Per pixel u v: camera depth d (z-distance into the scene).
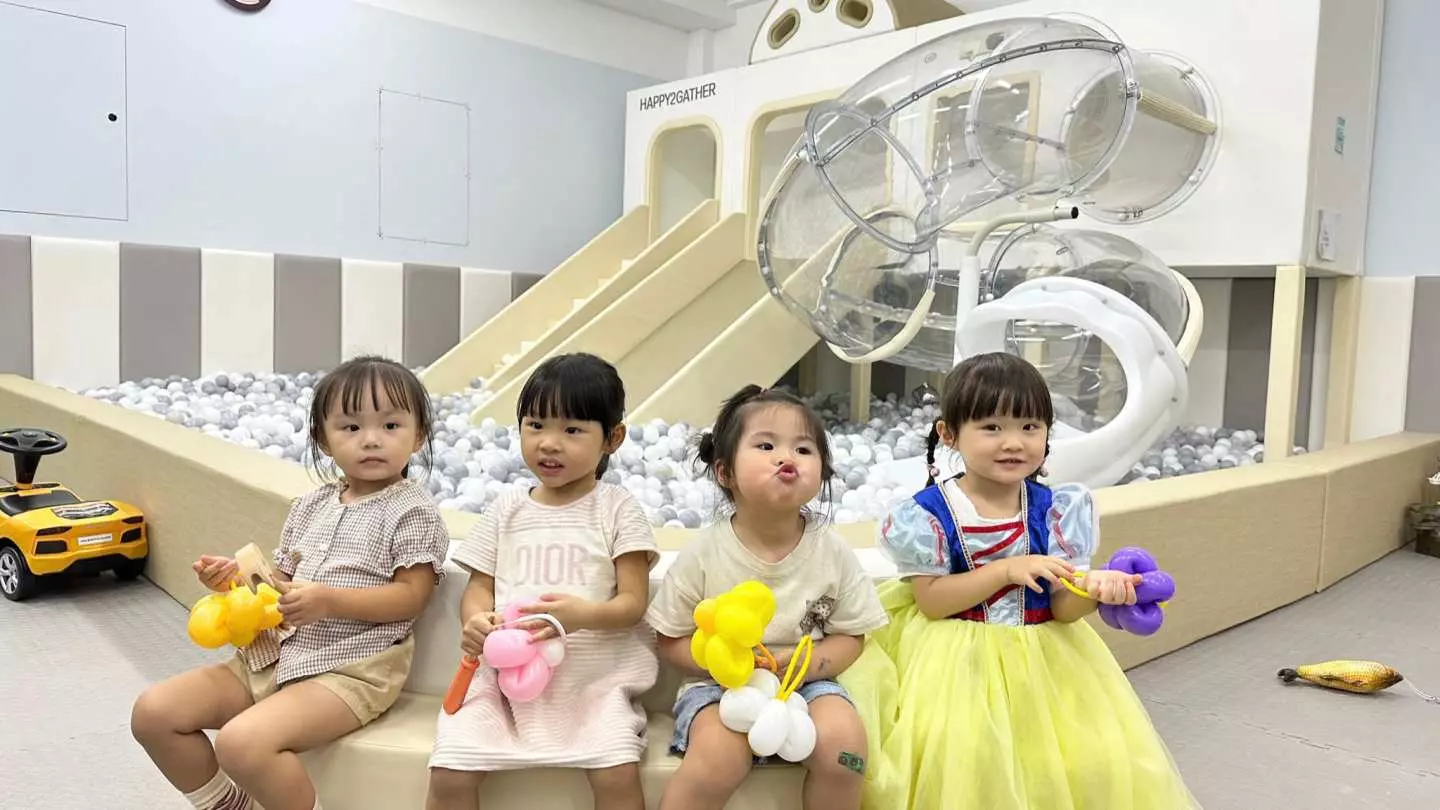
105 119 3.81
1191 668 1.97
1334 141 3.03
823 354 4.91
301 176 4.27
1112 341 2.32
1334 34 2.92
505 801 1.20
